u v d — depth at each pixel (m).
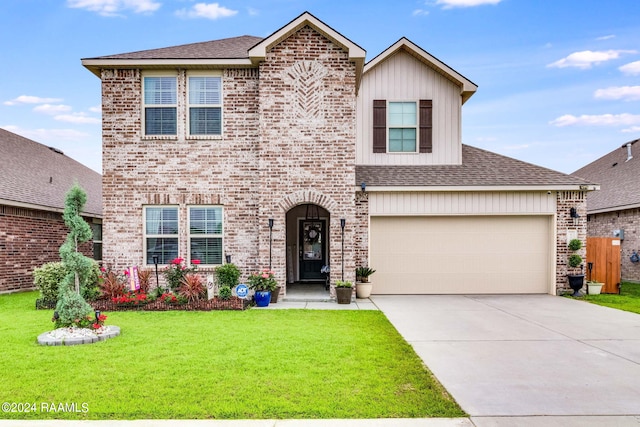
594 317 9.75
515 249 13.59
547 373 5.80
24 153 18.45
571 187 13.16
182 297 10.56
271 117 12.23
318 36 12.25
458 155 14.63
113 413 4.41
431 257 13.58
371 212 13.39
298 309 10.62
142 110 12.66
